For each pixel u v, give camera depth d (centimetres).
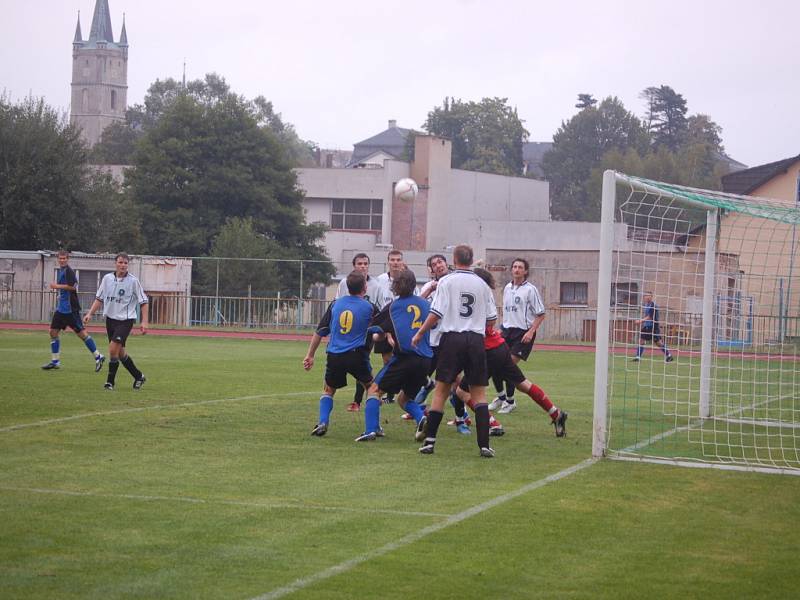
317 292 5916
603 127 13112
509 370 1375
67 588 671
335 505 926
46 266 4803
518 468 1141
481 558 759
